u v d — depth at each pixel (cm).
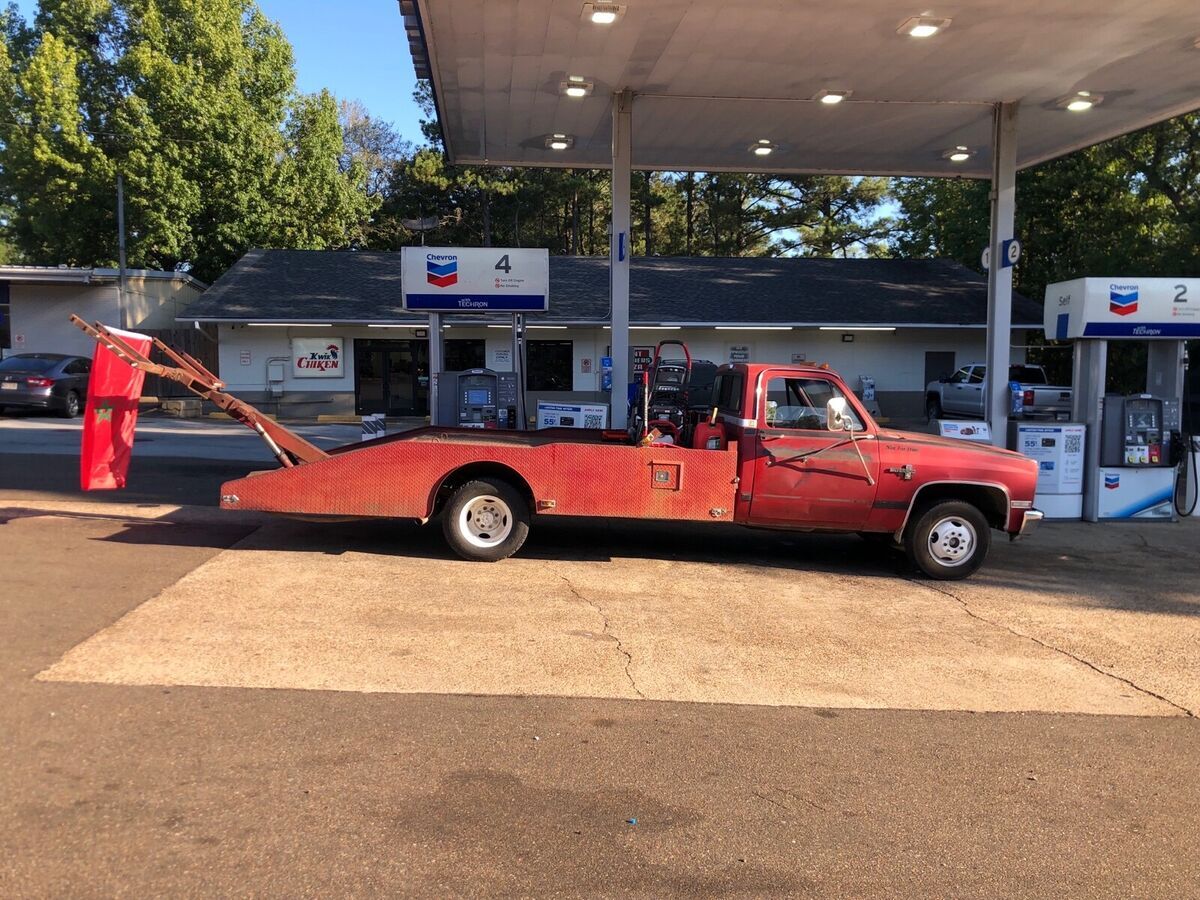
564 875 331
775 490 827
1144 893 333
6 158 2962
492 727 464
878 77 1181
